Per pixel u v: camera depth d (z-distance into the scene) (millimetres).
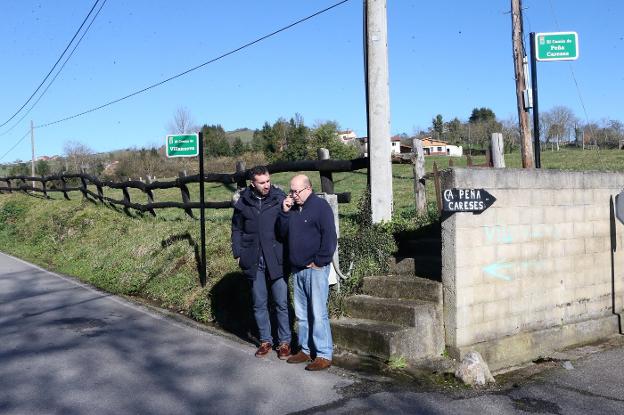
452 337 6211
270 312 7121
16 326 7652
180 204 12852
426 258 7062
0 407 4930
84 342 6883
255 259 6270
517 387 5633
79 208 17312
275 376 5680
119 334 7234
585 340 7633
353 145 28828
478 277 6379
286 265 6262
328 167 8953
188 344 6801
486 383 5680
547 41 9531
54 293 9883
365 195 8609
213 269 8898
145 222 13922
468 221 6293
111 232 13945
